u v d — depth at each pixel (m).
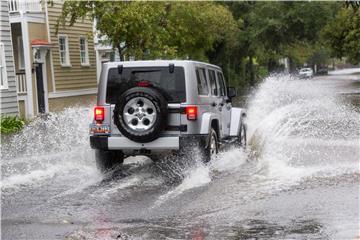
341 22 52.00
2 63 24.27
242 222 8.20
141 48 26.81
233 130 14.71
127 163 13.89
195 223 8.23
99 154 12.39
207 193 10.27
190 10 31.72
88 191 10.74
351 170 11.88
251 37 50.72
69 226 8.18
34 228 8.09
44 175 12.51
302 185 10.55
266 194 9.93
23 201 9.91
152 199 9.93
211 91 13.31
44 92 30.59
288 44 55.59
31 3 29.67
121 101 11.55
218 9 40.47
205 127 12.05
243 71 63.06
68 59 32.84
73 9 26.34
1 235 7.74
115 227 8.09
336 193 9.74
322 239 7.23
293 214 8.51
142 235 7.64
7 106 24.84
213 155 12.55
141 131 11.49
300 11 49.91
